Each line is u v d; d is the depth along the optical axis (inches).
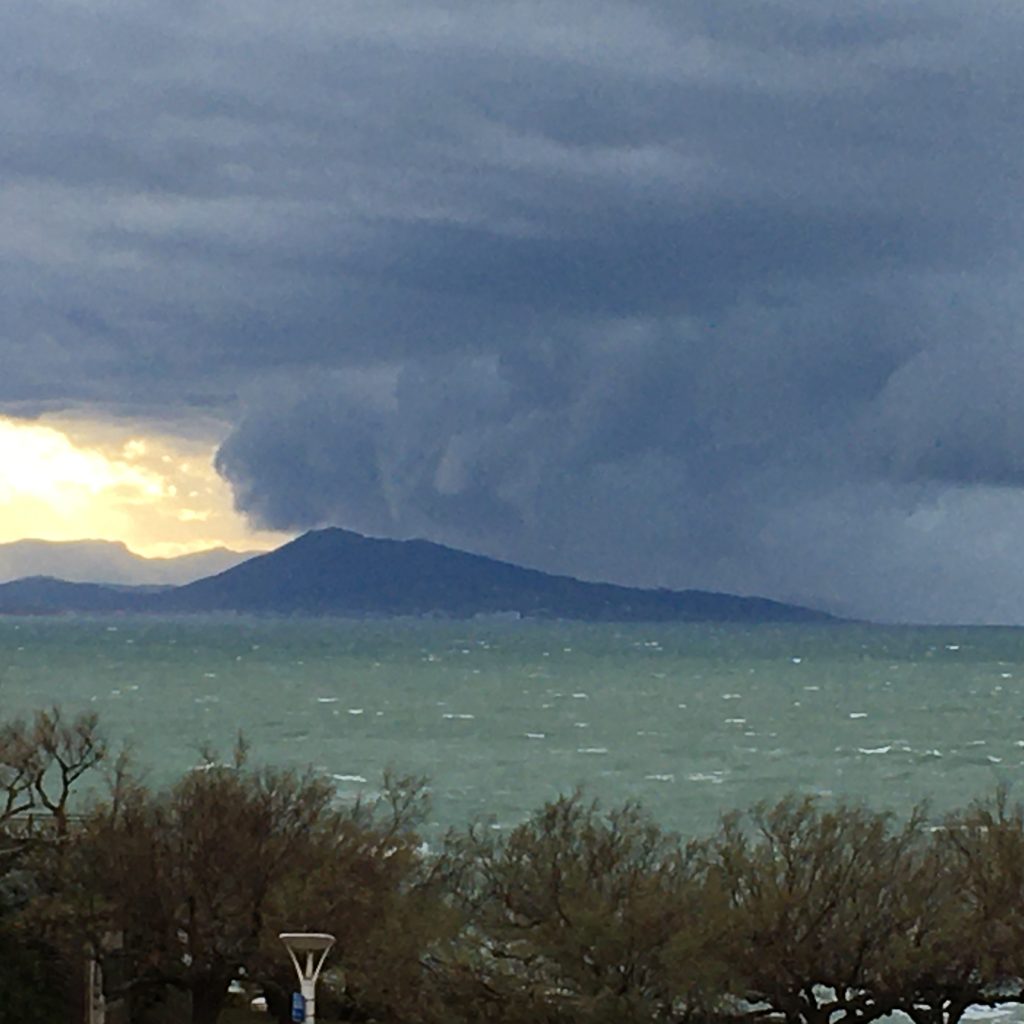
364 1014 2687.0
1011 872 2773.1
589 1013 2568.9
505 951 2635.3
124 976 2723.9
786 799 4596.5
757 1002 2760.8
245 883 2659.9
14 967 2566.4
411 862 2812.5
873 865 2783.0
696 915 2672.2
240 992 3088.1
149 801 3083.2
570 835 2854.3
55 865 2711.6
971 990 2775.6
